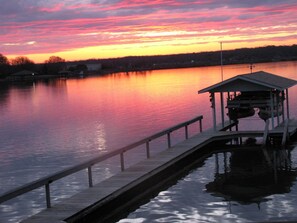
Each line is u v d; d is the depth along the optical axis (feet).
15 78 635.66
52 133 108.17
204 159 66.08
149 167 53.57
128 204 45.01
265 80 76.38
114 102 197.36
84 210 39.19
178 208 42.45
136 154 73.10
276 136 73.10
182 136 91.40
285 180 50.78
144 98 209.36
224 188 48.85
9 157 78.33
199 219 38.68
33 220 36.73
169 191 49.06
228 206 41.91
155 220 39.52
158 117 131.34
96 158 47.42
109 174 59.62
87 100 220.43
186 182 52.75
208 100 182.19
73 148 83.76
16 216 44.27
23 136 106.11
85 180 56.65
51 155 77.97
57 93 298.56
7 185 58.03
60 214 37.91
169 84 337.93
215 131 77.97
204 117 126.00
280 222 35.06
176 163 60.49
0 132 116.67
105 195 42.60
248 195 45.42
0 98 268.21
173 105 167.02
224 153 69.67
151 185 52.08
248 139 80.12
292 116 109.91
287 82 82.79
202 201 44.24
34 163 71.72
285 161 61.11
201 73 577.84
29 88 390.42
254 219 37.52
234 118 85.81
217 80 359.66
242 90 75.77
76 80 561.84
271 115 77.36
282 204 41.52
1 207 46.93
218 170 58.34
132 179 48.16
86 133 104.06
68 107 186.60
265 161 61.98
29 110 183.01
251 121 103.76
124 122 122.52
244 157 65.57
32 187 38.22
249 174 54.95
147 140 59.16
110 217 41.42
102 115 145.18
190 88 274.77
